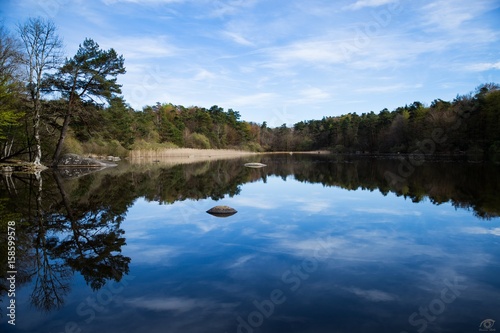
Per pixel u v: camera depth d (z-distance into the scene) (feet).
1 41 79.15
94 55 93.86
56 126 96.78
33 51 83.87
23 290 16.78
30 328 13.21
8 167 85.46
